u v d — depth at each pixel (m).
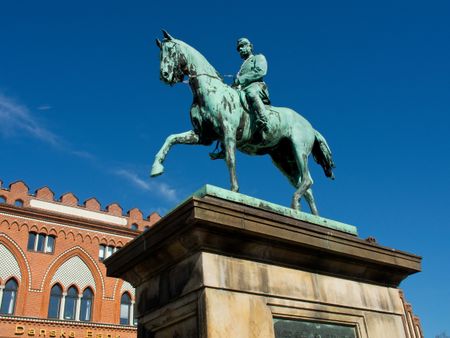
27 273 31.28
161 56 6.69
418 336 41.12
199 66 6.61
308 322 5.14
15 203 33.09
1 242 31.03
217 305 4.44
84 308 32.81
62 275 32.66
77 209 35.47
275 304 4.89
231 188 5.86
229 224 4.67
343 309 5.51
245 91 6.69
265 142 6.75
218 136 6.52
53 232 33.25
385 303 6.02
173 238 4.77
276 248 5.09
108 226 35.50
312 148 7.53
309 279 5.33
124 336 32.94
